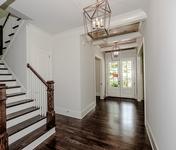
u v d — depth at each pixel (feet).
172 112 4.24
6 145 5.79
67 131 9.73
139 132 9.51
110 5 8.30
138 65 20.33
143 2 8.02
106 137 8.79
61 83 14.06
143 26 10.89
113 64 24.21
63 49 13.87
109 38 15.64
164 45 4.99
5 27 13.30
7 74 11.89
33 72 10.49
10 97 9.67
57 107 14.30
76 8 8.75
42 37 13.17
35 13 9.50
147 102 9.62
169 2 4.32
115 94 24.03
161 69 5.49
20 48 11.66
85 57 14.34
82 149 7.41
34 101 10.57
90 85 15.80
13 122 8.07
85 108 14.01
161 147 5.70
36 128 8.83
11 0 7.89
